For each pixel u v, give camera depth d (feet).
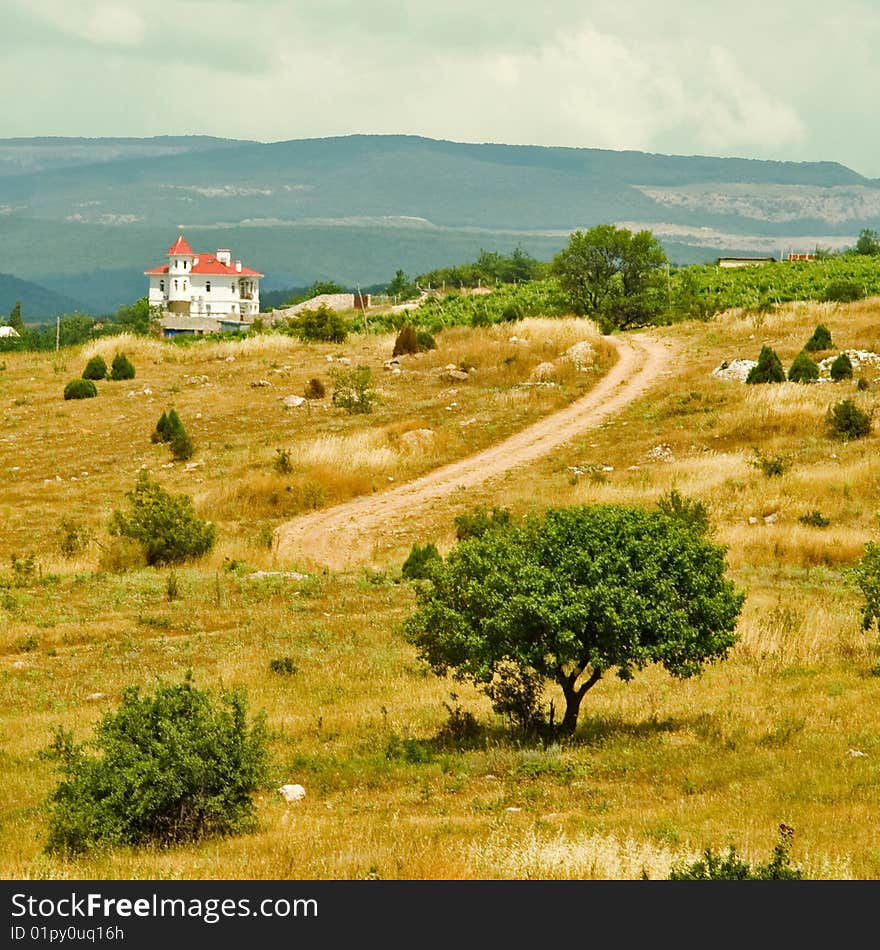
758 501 422.82
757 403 532.32
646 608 207.31
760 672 253.24
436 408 595.88
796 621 285.02
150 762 167.73
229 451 533.14
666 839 151.33
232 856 155.94
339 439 531.91
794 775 178.81
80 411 611.47
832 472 441.68
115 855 160.76
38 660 285.43
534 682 222.89
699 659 215.51
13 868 153.07
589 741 208.44
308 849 156.35
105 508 463.42
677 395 583.17
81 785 169.37
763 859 139.23
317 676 270.26
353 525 445.78
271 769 194.59
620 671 209.97
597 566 206.80
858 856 141.79
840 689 233.55
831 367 578.25
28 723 235.40
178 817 169.27
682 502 388.57
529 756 196.85
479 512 402.11
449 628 217.56
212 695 248.11
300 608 335.26
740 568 359.87
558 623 202.59
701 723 214.28
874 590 260.83
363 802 183.21
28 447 551.18
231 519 453.99
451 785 188.65
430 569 223.51
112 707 246.88
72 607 333.21
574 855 143.43
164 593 349.82
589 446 526.98
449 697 249.55
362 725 228.63
